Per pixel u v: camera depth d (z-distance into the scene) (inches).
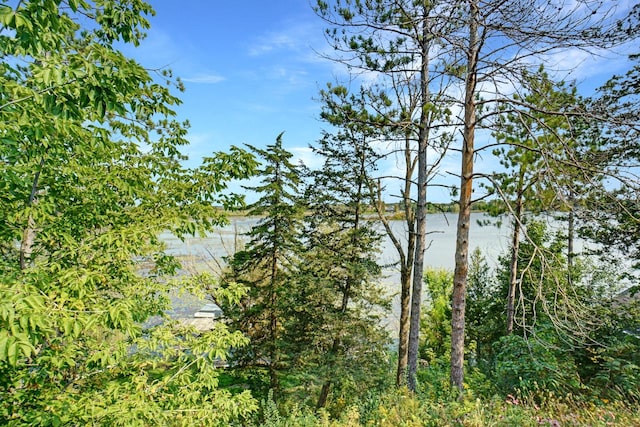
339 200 498.3
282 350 478.9
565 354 330.3
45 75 95.3
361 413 228.8
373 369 462.9
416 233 361.7
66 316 114.0
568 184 218.4
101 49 106.3
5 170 140.1
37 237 179.8
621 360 293.4
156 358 179.2
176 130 229.6
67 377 168.7
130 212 209.5
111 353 163.0
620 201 214.2
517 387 294.2
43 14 95.7
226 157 205.3
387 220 520.1
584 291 428.8
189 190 210.7
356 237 488.1
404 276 477.1
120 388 154.9
